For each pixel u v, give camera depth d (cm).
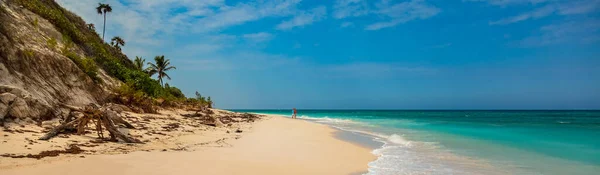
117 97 2347
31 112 1267
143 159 855
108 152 923
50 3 3538
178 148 1093
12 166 681
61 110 1560
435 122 4009
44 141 984
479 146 1508
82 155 848
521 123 3791
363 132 2314
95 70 2344
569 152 1330
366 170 959
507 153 1300
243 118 3669
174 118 2330
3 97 1152
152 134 1407
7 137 962
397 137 1930
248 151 1151
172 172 742
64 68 1919
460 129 2634
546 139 1814
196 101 4847
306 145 1436
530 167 1025
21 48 1650
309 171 891
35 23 2373
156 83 3809
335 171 918
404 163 1076
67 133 1154
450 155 1241
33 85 1559
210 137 1492
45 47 2077
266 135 1809
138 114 2206
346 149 1374
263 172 829
